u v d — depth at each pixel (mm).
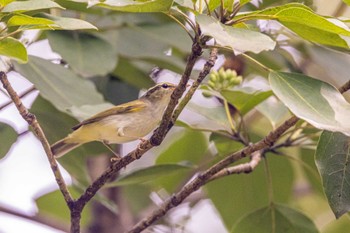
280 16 7191
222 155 11430
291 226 10328
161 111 10773
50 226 11797
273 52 11922
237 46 6480
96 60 10969
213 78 10203
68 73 10953
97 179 8367
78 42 11141
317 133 10188
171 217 13125
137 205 13789
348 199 8375
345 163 8406
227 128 10648
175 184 13719
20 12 7430
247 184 12648
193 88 7629
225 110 10898
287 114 11148
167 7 7109
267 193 12641
